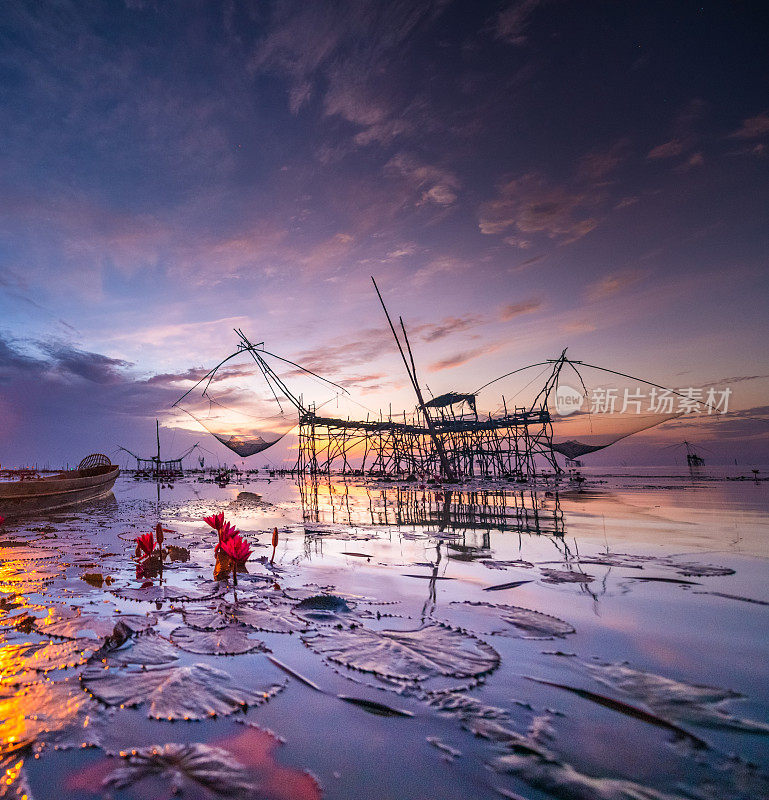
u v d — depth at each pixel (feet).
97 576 12.63
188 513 32.94
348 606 9.46
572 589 10.93
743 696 5.49
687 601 9.86
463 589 11.03
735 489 53.52
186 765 4.09
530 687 5.78
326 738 4.61
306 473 161.07
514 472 118.73
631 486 62.80
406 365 90.38
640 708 5.22
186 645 7.27
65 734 4.62
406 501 43.32
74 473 55.31
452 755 4.30
